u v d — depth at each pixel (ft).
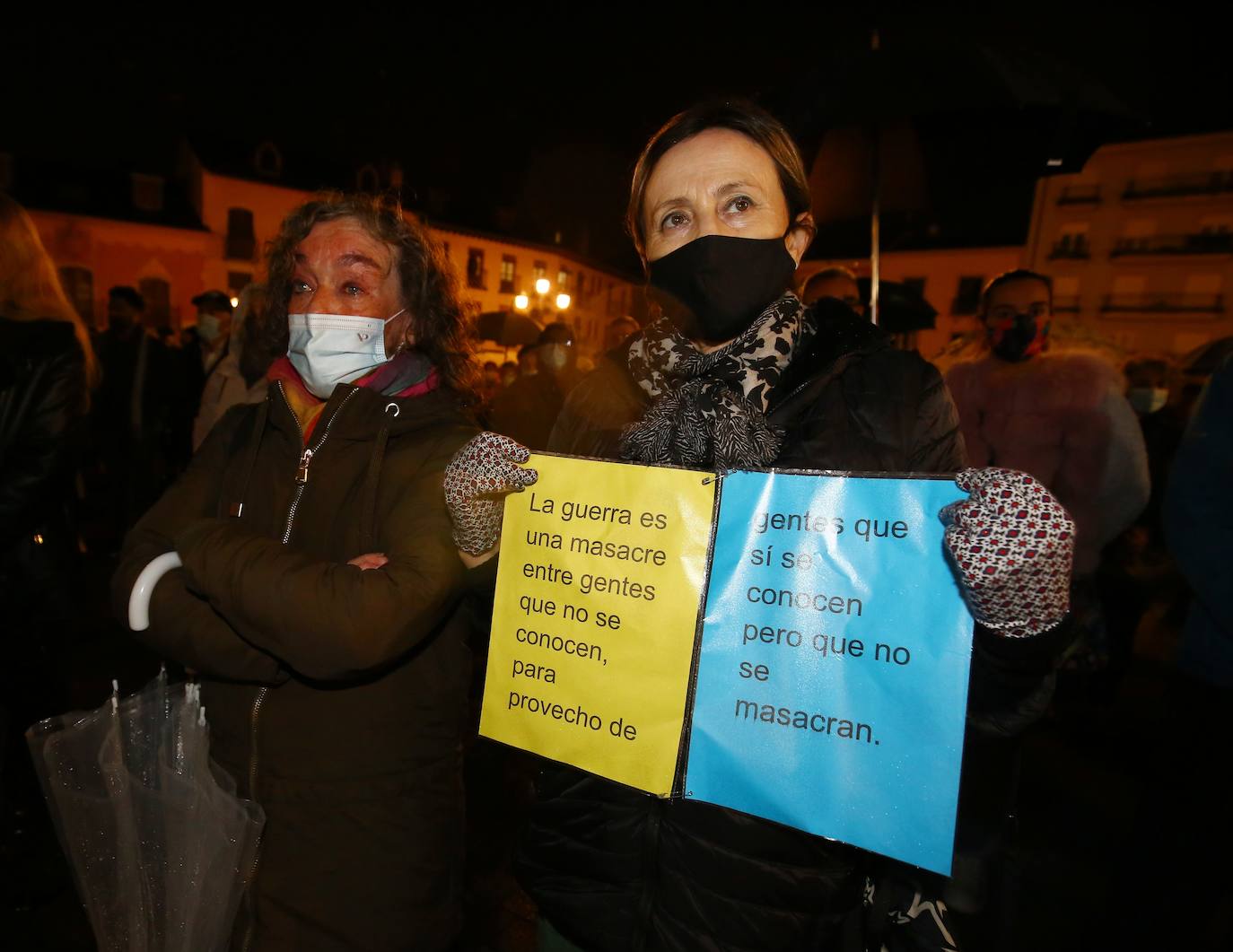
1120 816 9.50
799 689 2.97
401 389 4.40
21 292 6.50
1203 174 89.45
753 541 3.11
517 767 10.20
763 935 3.33
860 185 10.39
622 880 3.58
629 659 3.28
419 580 3.55
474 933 7.22
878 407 3.42
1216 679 5.32
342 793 3.93
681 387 3.67
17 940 6.64
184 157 94.22
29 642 6.91
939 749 2.73
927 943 3.61
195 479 4.48
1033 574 2.38
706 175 3.56
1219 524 5.29
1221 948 6.69
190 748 3.96
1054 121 8.34
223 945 3.86
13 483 6.20
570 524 3.46
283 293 4.75
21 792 7.09
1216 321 90.84
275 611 3.39
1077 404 8.96
